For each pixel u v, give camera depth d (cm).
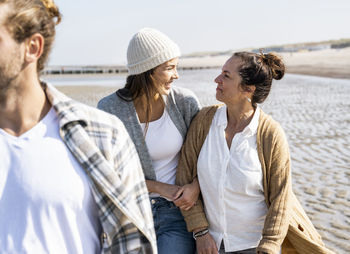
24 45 123
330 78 2262
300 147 733
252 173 230
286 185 227
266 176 232
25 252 125
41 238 127
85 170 133
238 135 237
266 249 214
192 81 2684
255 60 231
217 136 244
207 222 249
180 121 263
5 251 125
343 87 1728
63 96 137
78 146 131
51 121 133
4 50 120
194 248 260
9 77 123
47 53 133
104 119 142
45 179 125
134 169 150
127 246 146
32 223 126
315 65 3453
